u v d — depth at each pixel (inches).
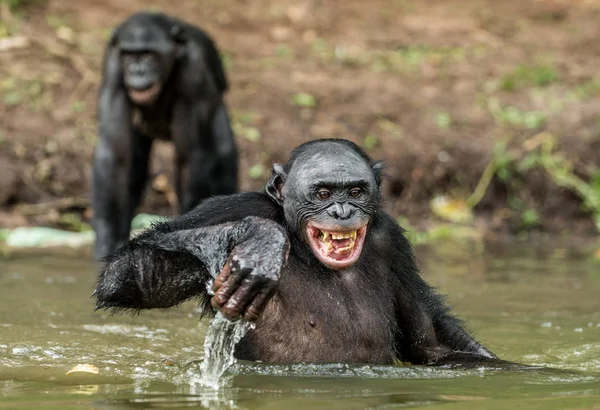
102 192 920.9
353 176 503.2
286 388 448.8
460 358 529.7
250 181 1147.9
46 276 815.7
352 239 505.0
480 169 1173.7
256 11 1589.6
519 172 1168.2
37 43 1353.3
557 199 1159.0
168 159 1175.0
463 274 853.8
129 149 937.5
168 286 502.9
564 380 471.2
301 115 1256.2
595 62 1455.5
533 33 1577.3
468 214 1146.7
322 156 512.4
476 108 1282.0
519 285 804.6
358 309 528.4
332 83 1349.7
